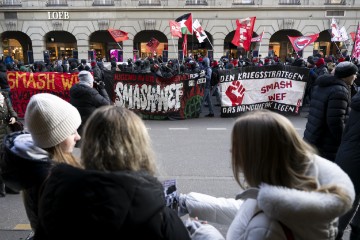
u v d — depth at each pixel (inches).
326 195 44.6
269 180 48.9
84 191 41.8
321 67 424.8
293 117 379.2
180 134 309.9
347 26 1067.9
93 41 1137.4
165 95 371.2
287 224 44.3
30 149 63.4
